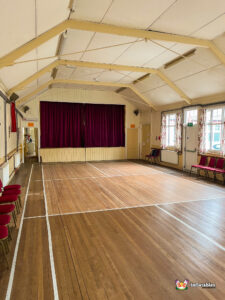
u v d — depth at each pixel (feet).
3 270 7.86
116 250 9.19
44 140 34.50
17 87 20.18
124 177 23.94
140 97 33.37
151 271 7.83
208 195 17.16
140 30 15.28
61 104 35.19
